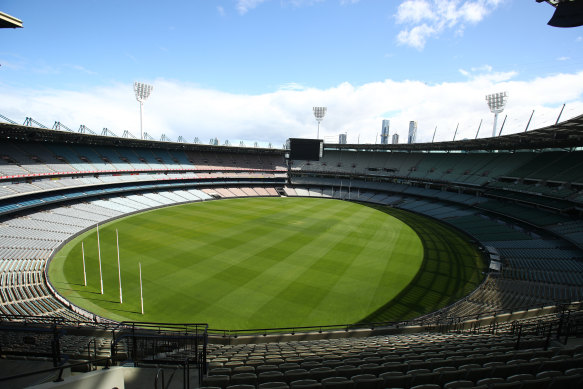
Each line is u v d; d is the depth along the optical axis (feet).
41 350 36.96
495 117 218.18
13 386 24.32
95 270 98.22
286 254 116.16
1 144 159.74
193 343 45.75
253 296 83.97
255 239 133.80
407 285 92.79
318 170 293.02
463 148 222.28
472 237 143.02
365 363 32.35
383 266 107.14
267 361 33.99
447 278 98.27
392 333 62.75
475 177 200.75
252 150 297.12
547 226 129.80
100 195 186.60
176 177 233.96
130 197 197.67
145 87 229.66
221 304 79.56
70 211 154.92
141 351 39.22
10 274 89.71
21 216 135.74
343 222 170.30
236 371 30.12
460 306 78.54
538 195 150.10
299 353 39.60
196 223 159.33
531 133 131.54
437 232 153.89
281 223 164.14
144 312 75.10
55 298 79.92
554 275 93.50
